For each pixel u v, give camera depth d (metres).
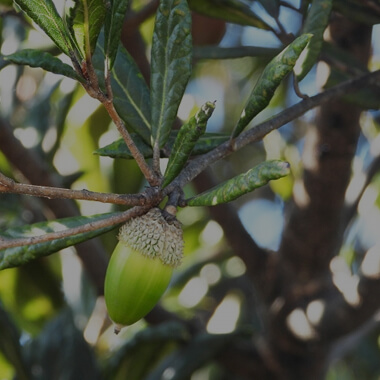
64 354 0.54
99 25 0.30
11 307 0.61
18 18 0.44
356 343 0.60
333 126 0.47
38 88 0.62
